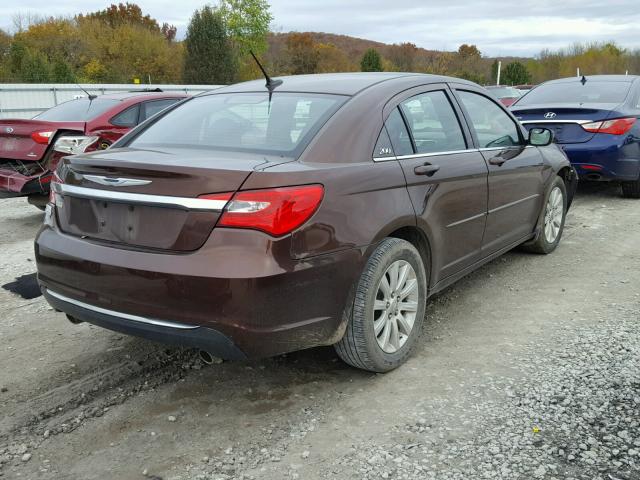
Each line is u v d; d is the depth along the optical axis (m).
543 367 3.40
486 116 4.52
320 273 2.85
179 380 3.42
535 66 63.12
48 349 3.86
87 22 54.47
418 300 3.52
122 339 3.99
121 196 2.89
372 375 3.39
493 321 4.12
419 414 2.97
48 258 3.19
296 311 2.80
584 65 64.44
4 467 2.67
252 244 2.68
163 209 2.81
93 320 3.04
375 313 3.31
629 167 7.74
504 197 4.49
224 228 2.69
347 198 2.99
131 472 2.62
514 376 3.31
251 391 3.27
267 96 3.68
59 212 3.26
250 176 2.70
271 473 2.57
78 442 2.85
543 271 5.20
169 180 2.77
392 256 3.23
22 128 7.25
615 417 2.88
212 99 3.89
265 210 2.68
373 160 3.25
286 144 3.14
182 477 2.57
